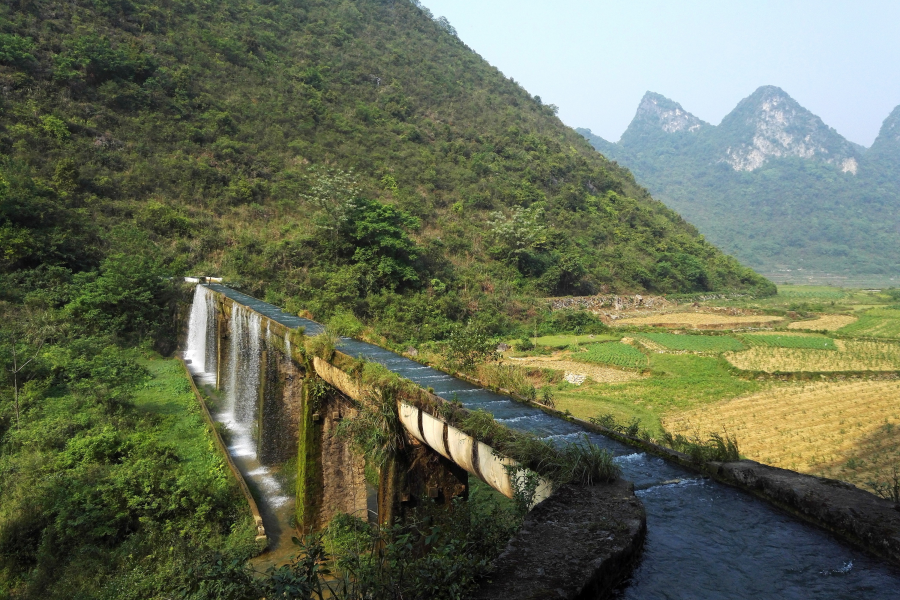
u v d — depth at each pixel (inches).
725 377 1496.1
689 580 205.9
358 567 233.3
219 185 2058.3
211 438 818.8
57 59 2055.9
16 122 1772.9
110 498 586.2
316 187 2089.1
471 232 2578.7
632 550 205.9
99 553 532.4
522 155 3560.5
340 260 1887.3
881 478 791.1
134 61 2283.5
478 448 353.1
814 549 233.0
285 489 691.4
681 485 311.7
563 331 2151.8
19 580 519.2
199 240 1723.7
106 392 906.1
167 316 1400.1
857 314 2819.9
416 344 1616.6
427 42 4729.3
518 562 183.9
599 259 2999.5
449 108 3865.7
